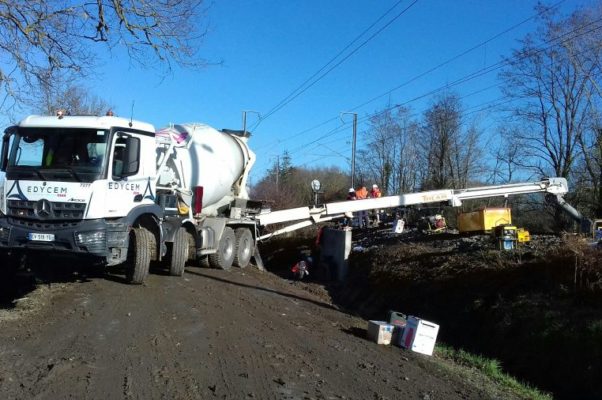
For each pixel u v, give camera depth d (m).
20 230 10.11
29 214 10.21
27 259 11.50
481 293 13.15
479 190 19.88
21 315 8.31
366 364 7.18
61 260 11.02
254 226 18.95
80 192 10.12
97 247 10.09
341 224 24.92
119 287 10.86
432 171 44.31
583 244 11.80
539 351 10.32
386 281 16.91
